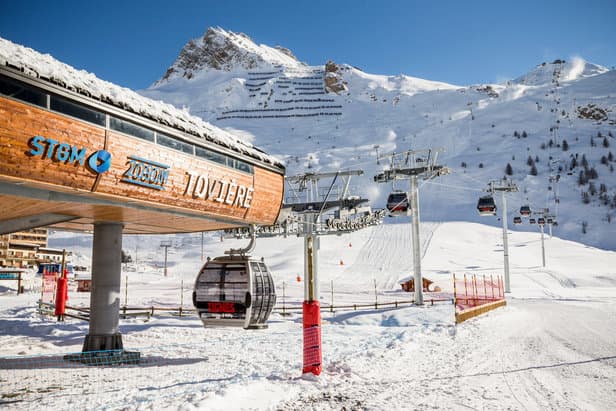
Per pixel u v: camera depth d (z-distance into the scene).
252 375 9.54
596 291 47.75
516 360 11.02
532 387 8.27
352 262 81.00
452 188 170.50
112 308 13.80
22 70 8.66
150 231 17.97
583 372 9.54
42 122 9.03
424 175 29.02
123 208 11.48
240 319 14.94
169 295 46.78
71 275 75.00
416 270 28.69
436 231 105.62
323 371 9.55
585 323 19.00
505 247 44.25
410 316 23.81
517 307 27.69
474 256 83.19
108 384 9.53
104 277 13.77
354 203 27.06
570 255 83.94
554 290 49.22
